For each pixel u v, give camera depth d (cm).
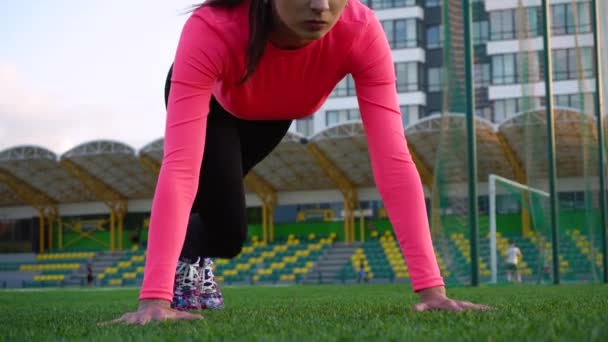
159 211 341
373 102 374
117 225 4831
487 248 2800
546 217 1959
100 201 4828
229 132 425
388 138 371
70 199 4794
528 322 270
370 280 3816
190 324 312
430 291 369
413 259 371
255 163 488
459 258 1516
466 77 1370
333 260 4166
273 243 4522
